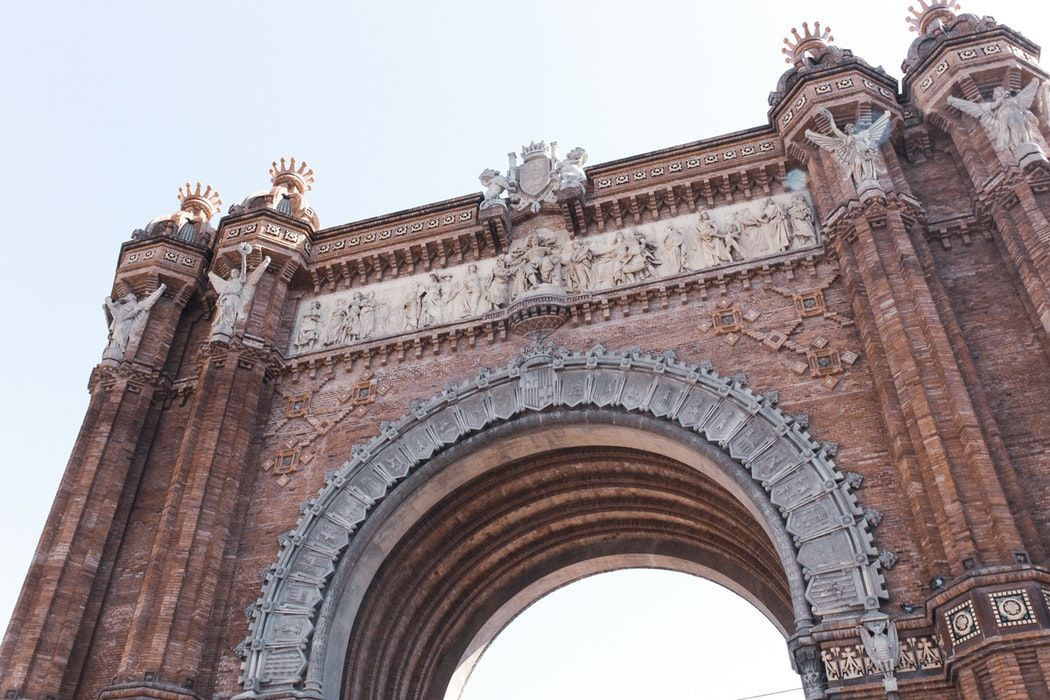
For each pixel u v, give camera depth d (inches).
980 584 789.2
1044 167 1045.8
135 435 1263.5
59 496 1183.6
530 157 1407.5
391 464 1148.5
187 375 1346.0
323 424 1216.8
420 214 1378.0
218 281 1327.5
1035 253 1003.3
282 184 1501.0
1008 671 741.9
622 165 1315.2
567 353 1165.7
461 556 1301.7
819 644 862.5
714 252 1202.6
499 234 1314.0
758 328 1114.7
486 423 1147.9
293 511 1146.7
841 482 956.6
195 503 1115.3
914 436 919.7
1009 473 883.4
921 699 808.9
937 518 866.1
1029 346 995.3
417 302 1304.1
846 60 1237.7
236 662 1034.1
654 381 1107.3
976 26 1233.4
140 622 1034.7
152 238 1412.4
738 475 1010.7
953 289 1068.5
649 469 1203.2
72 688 1063.6
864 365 1037.8
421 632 1286.9
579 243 1282.0
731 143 1288.1
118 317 1350.9
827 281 1120.8
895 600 871.1
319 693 1000.9
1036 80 1152.8
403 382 1227.9
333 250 1391.5
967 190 1155.3
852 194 1120.8
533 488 1267.2
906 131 1219.2
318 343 1311.5
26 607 1091.3
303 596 1067.3
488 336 1232.2
